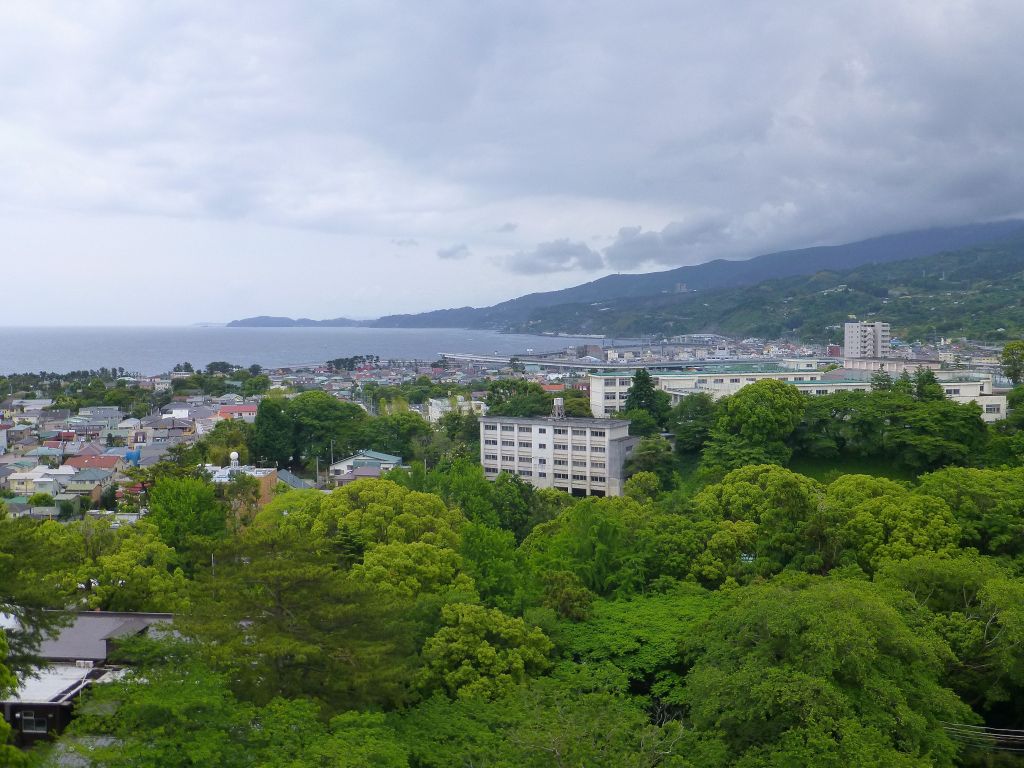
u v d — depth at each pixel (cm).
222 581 3084
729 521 5491
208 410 18475
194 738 2339
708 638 3512
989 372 16000
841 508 5212
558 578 4575
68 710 3388
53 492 10781
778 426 9169
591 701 3006
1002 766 3281
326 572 3138
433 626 3719
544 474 11175
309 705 2677
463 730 2955
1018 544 5119
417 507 5297
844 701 2803
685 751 2875
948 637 3612
